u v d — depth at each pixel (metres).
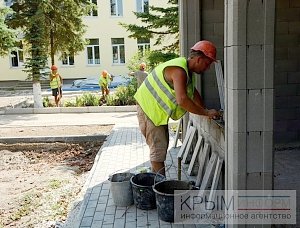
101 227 3.72
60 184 6.00
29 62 13.87
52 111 13.66
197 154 5.04
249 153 2.96
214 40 5.91
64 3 14.61
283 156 5.51
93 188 4.82
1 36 10.66
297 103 6.24
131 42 25.42
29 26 13.42
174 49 10.66
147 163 5.98
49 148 8.58
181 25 5.96
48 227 4.38
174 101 4.08
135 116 12.36
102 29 25.48
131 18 25.20
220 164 3.94
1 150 8.43
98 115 12.86
